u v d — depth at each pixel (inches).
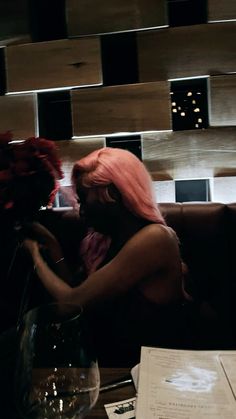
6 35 70.8
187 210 61.8
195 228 61.5
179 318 44.6
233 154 68.2
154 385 25.5
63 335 23.6
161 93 68.2
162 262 42.8
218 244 61.5
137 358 42.4
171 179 70.0
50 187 34.8
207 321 51.3
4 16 70.3
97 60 69.1
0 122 73.0
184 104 70.1
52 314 24.3
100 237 49.9
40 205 34.8
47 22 71.9
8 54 71.2
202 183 71.6
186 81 69.3
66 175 72.4
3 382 25.3
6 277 34.8
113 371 29.2
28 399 22.3
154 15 66.9
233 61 66.2
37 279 43.1
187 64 67.1
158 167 70.1
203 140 68.6
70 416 21.5
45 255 47.6
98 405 24.9
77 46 69.3
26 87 71.4
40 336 23.5
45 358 23.3
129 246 42.1
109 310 43.1
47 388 22.9
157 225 43.6
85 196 44.5
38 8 71.5
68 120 73.4
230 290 62.3
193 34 66.3
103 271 42.2
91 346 24.1
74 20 68.7
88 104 70.1
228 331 62.1
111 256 47.7
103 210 43.8
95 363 23.7
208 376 26.3
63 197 71.2
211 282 62.4
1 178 30.5
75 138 71.6
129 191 42.6
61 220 62.3
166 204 63.5
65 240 62.2
